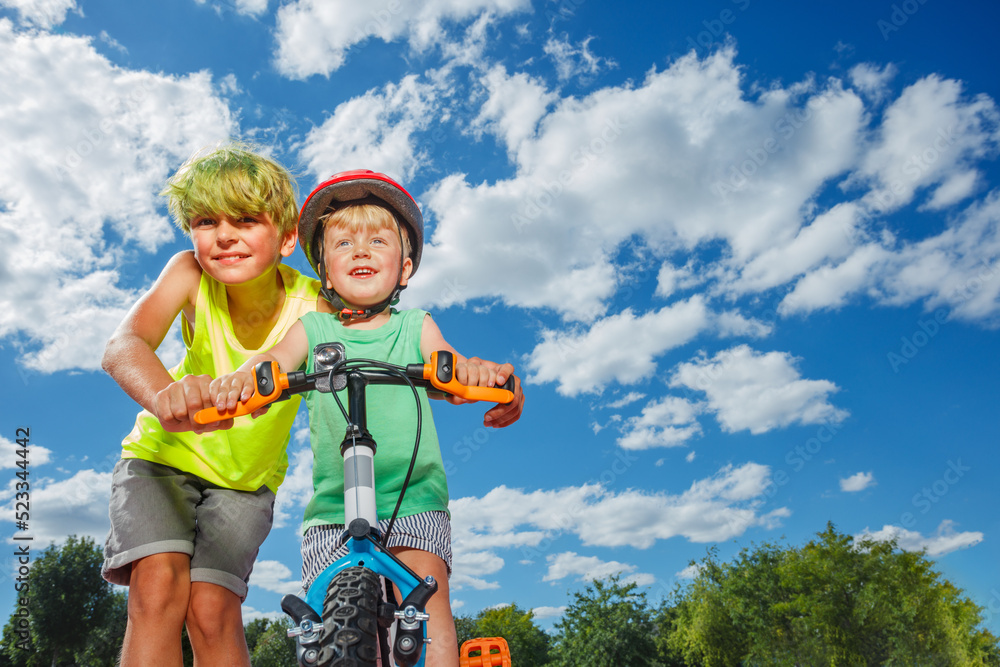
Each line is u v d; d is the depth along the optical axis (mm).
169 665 1953
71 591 22734
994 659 33969
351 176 2080
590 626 40656
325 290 2104
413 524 1753
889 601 36531
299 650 911
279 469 2451
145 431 2129
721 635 42781
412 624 1022
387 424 1871
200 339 2225
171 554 2031
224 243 1995
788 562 42438
